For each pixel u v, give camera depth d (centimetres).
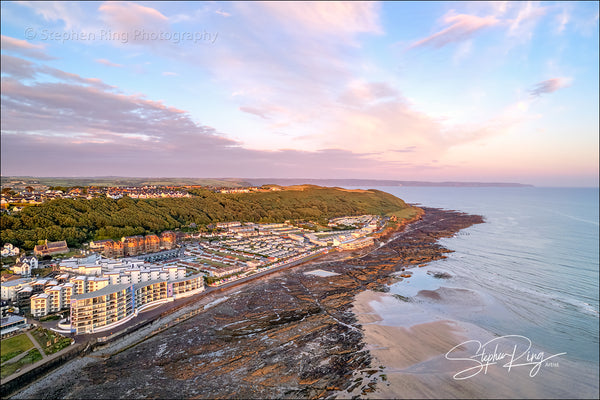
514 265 18538
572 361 8900
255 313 12338
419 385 7875
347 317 11900
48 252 16875
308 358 9094
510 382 8000
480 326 11025
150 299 12756
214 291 14750
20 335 9744
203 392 7594
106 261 15850
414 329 10831
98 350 9588
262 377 8219
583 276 16312
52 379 8112
